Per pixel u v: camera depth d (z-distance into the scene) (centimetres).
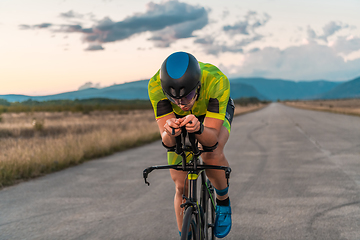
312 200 443
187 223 192
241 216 385
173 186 556
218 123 226
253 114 4394
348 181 548
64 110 6356
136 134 1391
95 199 478
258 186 533
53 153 809
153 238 322
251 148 1019
